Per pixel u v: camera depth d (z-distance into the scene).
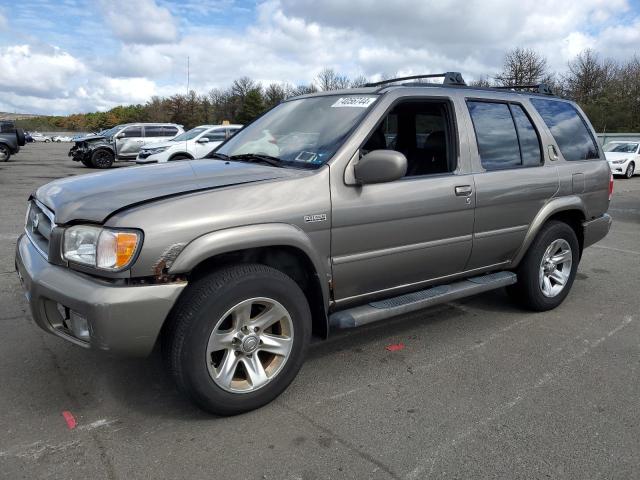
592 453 2.58
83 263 2.59
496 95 4.12
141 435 2.69
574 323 4.38
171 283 2.57
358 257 3.23
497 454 2.57
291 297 2.92
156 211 2.56
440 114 3.81
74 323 2.62
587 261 6.66
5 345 3.69
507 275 4.21
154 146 16.56
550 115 4.54
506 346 3.89
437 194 3.52
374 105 3.38
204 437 2.68
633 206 12.23
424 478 2.39
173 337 2.64
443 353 3.75
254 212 2.76
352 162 3.16
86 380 3.24
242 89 73.50
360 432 2.74
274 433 2.73
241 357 2.85
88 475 2.38
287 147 3.47
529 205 4.18
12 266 5.62
